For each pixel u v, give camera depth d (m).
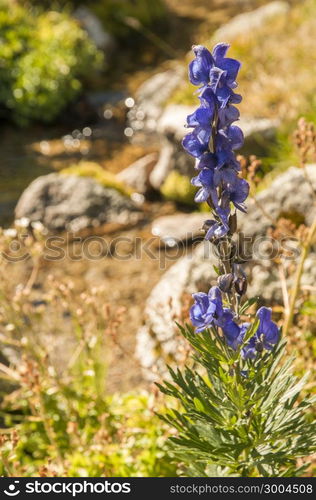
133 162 10.91
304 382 2.93
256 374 2.83
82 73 13.78
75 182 8.95
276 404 2.94
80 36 14.16
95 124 12.60
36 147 11.65
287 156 8.12
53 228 8.52
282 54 10.91
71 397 4.79
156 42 15.60
